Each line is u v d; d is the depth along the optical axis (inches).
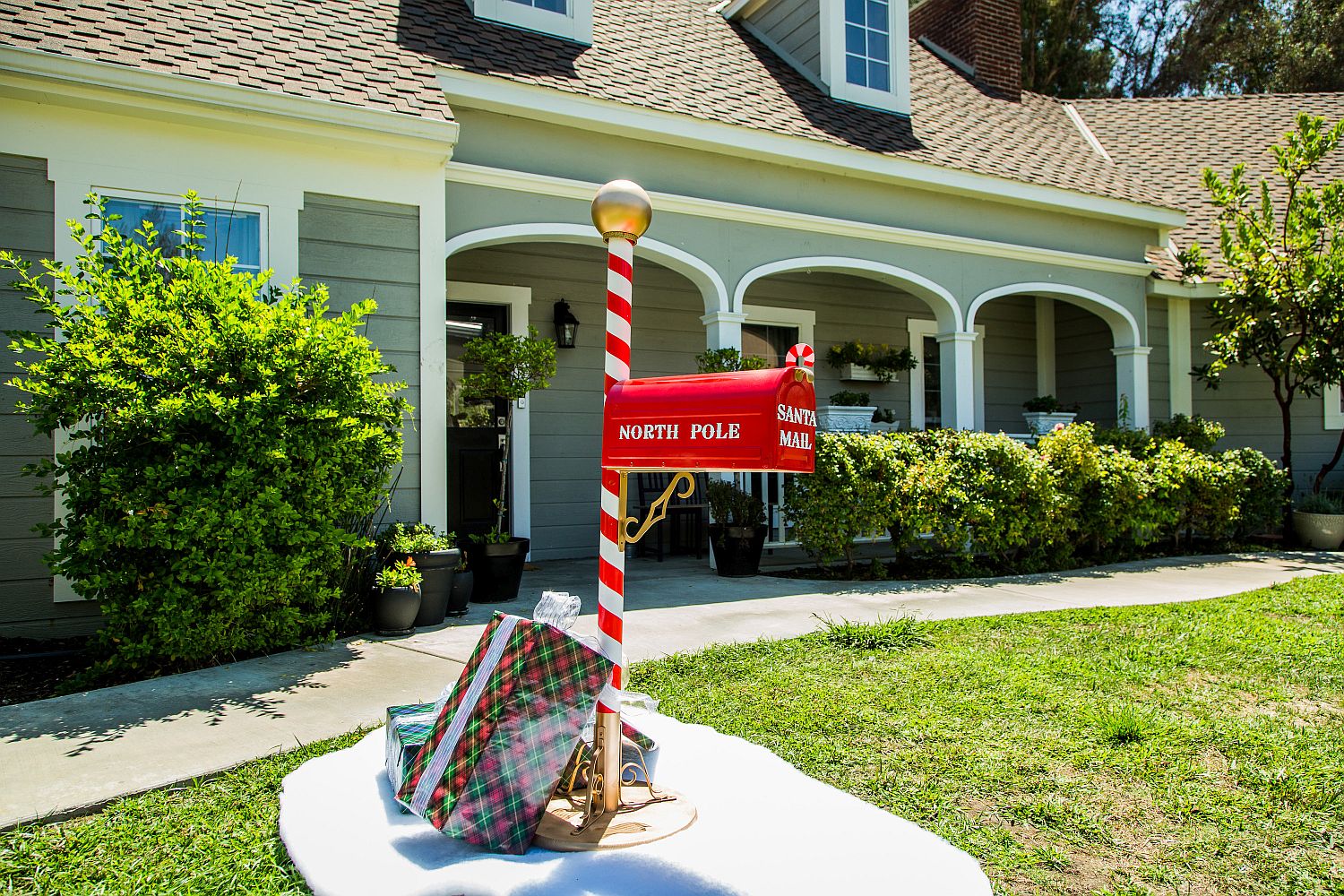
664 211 285.0
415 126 219.6
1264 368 371.9
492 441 269.6
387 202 225.6
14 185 192.5
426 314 228.1
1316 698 145.1
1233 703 141.6
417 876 78.4
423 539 203.2
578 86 266.5
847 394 360.5
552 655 87.8
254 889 82.5
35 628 194.2
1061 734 126.3
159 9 218.8
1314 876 88.8
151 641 161.5
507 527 324.5
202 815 99.6
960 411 344.8
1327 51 810.2
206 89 199.0
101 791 104.3
